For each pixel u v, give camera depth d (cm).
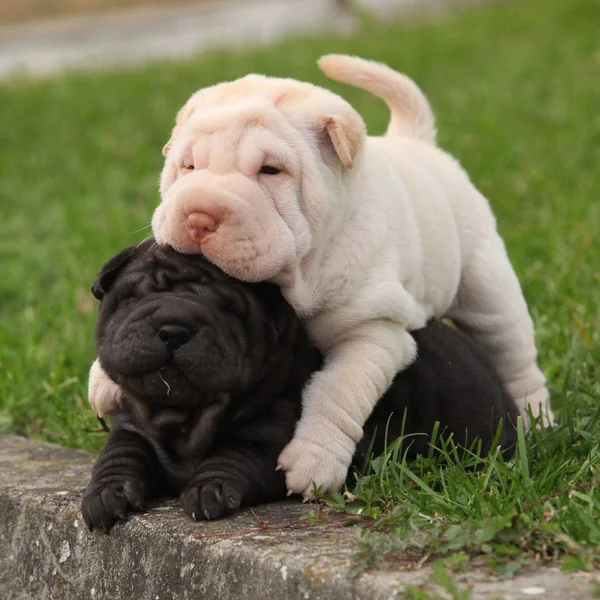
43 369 1005
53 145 2106
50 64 3353
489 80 2245
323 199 628
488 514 554
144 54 3347
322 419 624
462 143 1736
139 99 2414
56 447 802
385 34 3059
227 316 585
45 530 646
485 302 793
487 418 698
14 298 1363
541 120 1931
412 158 785
